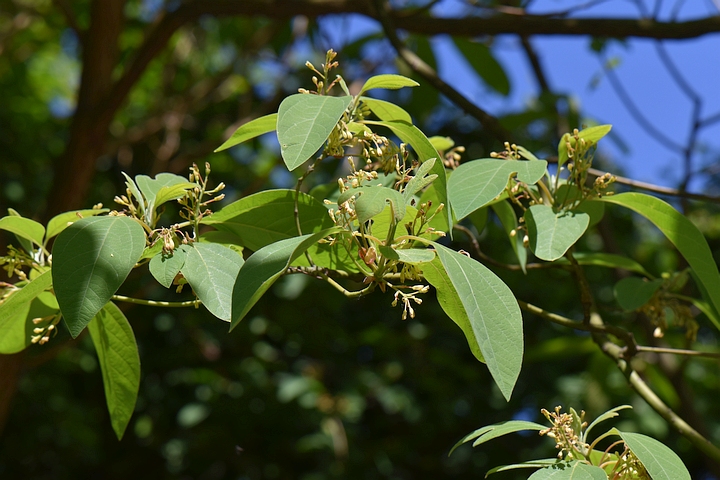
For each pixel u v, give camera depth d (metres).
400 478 6.58
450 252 1.22
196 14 3.96
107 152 4.69
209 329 5.85
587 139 1.63
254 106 6.76
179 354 5.79
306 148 1.23
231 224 1.58
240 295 1.15
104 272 1.24
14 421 6.04
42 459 6.50
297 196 1.52
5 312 1.44
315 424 5.56
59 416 5.99
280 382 5.48
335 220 1.31
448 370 6.08
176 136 5.22
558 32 3.60
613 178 1.63
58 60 7.50
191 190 1.54
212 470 6.51
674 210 1.64
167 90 5.75
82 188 4.14
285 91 5.38
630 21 3.51
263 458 6.01
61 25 5.60
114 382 1.72
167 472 6.51
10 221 1.59
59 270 1.23
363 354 6.50
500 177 1.50
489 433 1.38
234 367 5.61
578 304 6.24
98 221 1.31
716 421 5.54
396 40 2.81
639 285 2.05
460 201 1.47
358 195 1.26
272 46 5.17
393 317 6.49
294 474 6.31
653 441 1.31
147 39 4.00
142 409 6.02
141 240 1.30
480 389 6.07
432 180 1.30
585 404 4.31
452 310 1.43
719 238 6.93
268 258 1.18
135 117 6.69
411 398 5.79
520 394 6.02
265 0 3.93
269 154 6.45
